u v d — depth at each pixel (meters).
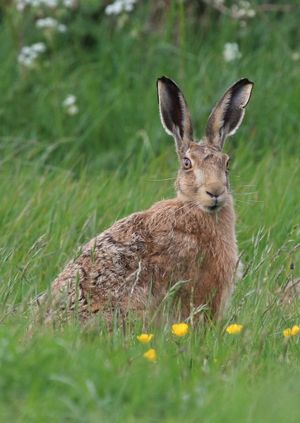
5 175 18.91
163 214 13.09
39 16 24.84
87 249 13.02
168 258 12.87
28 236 15.63
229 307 13.01
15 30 23.75
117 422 9.05
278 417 9.17
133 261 12.77
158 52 23.55
